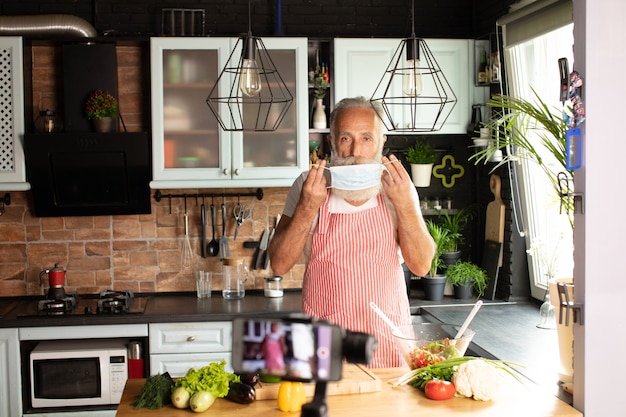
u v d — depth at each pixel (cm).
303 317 125
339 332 120
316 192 251
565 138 254
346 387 238
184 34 458
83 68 443
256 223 482
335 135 270
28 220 468
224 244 476
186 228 475
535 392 243
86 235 471
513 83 430
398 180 251
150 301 455
